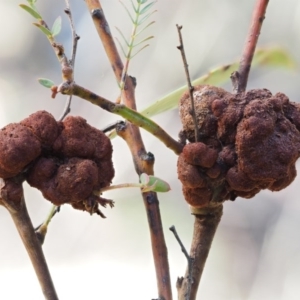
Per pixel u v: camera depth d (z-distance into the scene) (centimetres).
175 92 45
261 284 126
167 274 41
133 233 129
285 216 132
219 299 125
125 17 146
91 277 124
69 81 39
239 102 40
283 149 40
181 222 127
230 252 131
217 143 40
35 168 39
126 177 129
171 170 131
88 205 39
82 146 39
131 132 42
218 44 148
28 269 127
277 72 143
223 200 41
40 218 133
